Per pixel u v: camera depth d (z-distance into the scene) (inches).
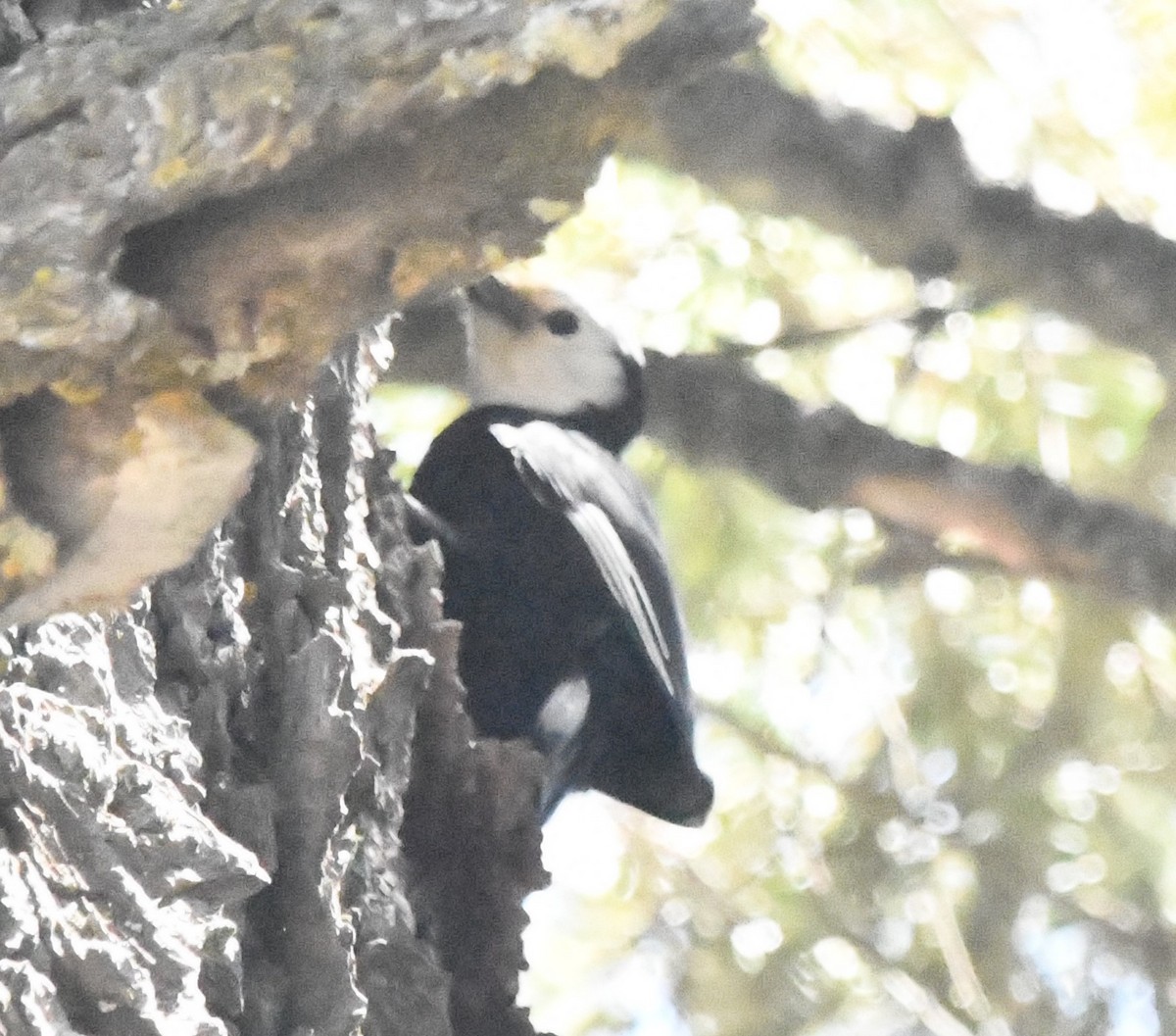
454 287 110.8
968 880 398.9
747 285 380.5
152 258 104.8
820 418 355.9
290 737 168.4
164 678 167.9
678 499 399.5
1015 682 406.6
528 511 303.4
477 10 98.2
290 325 106.9
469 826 192.7
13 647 152.0
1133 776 404.2
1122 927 397.1
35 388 105.1
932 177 342.0
